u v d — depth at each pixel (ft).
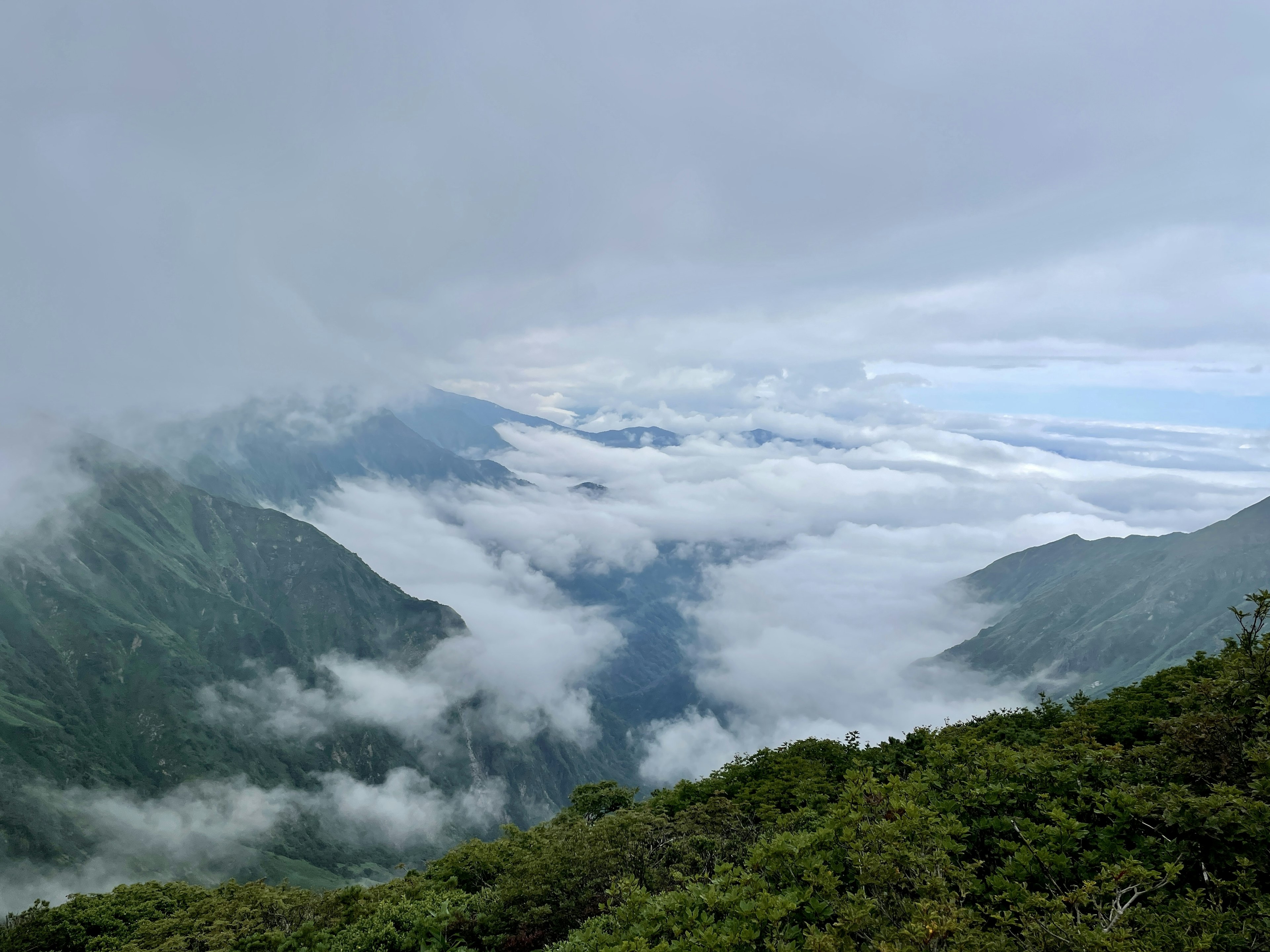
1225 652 64.75
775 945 40.75
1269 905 37.47
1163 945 35.50
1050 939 35.27
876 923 39.11
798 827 71.72
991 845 49.47
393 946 81.10
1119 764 56.34
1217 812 43.78
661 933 50.16
